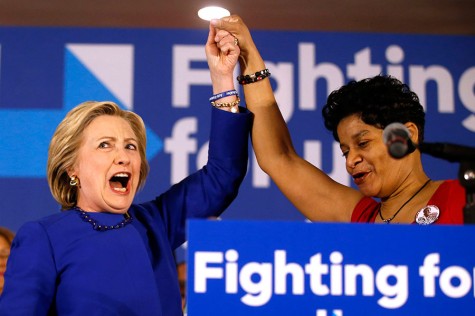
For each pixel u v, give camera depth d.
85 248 2.66
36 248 2.64
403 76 6.03
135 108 5.89
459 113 5.99
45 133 5.82
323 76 5.99
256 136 3.42
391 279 1.85
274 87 5.96
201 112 5.89
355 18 5.94
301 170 3.42
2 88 5.85
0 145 5.77
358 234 1.85
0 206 5.71
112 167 2.79
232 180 3.13
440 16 5.91
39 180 5.76
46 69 5.90
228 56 3.20
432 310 1.84
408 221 2.97
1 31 5.91
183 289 5.17
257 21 5.98
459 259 1.85
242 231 1.84
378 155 2.97
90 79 5.91
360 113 2.99
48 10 5.82
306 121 5.92
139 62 5.94
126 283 2.62
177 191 3.12
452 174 5.89
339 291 1.84
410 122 3.01
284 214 5.79
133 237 2.75
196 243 1.84
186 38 5.98
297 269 1.84
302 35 6.02
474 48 6.05
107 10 5.81
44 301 2.59
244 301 1.83
